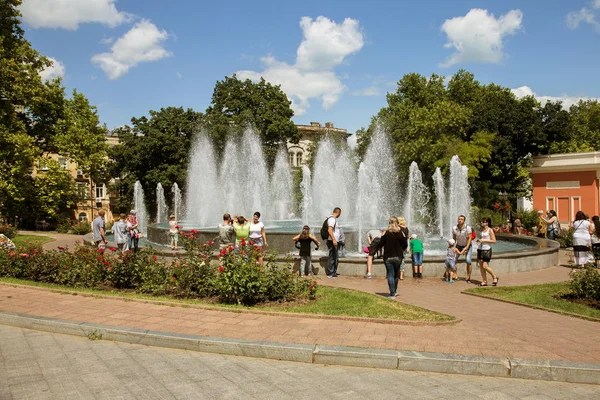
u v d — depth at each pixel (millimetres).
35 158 33031
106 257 11102
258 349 6305
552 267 14812
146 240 22250
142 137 45312
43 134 37875
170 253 13344
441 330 7152
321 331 7008
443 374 5730
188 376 5566
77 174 51562
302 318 7805
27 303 8977
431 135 37219
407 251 14648
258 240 12641
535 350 6176
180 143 44000
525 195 41156
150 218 48688
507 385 5383
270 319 7727
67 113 38938
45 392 5055
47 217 43156
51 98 36625
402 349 6148
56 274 11359
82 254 11469
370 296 9594
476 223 32750
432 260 12711
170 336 6723
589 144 45750
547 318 8078
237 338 6613
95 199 53750
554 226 21609
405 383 5398
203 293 9531
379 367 5922
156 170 44000
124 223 16594
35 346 6762
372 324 7457
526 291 10398
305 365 6000
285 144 47094
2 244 13711
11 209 35062
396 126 40938
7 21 32438
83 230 34750
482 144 36125
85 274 10945
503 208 36156
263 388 5203
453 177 31141
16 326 7910
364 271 12641
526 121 37656
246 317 7867
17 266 12117
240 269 8891
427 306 9078
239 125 42375
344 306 8625
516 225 28203
